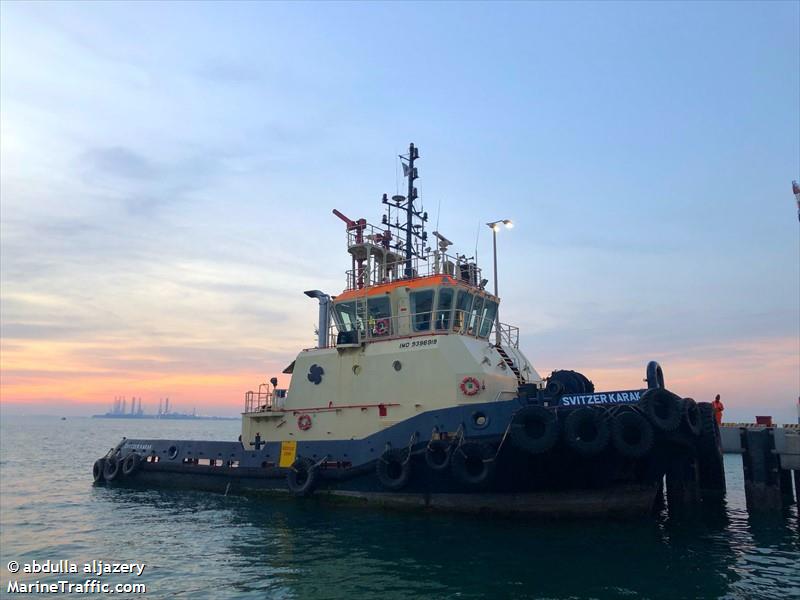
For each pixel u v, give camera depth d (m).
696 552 13.30
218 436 104.19
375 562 12.38
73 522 17.66
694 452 15.21
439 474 15.63
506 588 10.80
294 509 17.62
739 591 10.74
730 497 22.92
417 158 22.22
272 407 19.98
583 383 16.78
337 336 19.08
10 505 21.03
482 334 19.86
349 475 17.23
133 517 18.14
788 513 18.98
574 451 14.17
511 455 14.63
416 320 18.42
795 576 11.67
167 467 22.52
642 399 14.41
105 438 95.62
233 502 19.42
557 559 12.42
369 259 20.27
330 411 18.61
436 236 22.16
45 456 52.12
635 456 13.94
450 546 13.37
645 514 15.73
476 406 15.45
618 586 10.91
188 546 14.25
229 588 11.10
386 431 16.78
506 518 15.38
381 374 17.89
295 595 10.62
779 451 19.42
